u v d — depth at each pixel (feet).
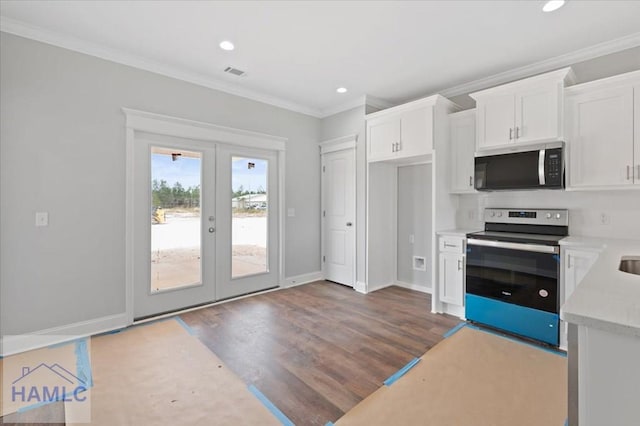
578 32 8.27
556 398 6.09
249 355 7.85
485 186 9.98
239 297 12.52
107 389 6.44
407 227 14.10
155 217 10.50
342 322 9.94
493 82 11.12
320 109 14.87
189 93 10.98
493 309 9.23
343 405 5.96
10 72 7.83
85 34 8.44
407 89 12.36
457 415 5.65
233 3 7.10
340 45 9.00
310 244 15.02
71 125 8.71
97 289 9.19
